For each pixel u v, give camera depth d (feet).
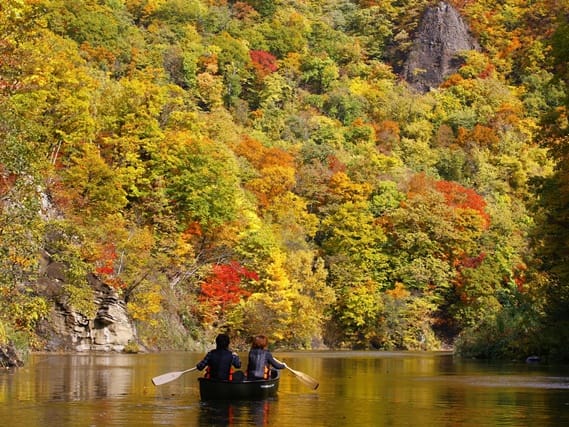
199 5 524.52
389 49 565.94
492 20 561.43
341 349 258.98
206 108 433.89
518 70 517.55
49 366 110.73
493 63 519.60
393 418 53.62
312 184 316.19
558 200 125.70
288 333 238.68
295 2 591.37
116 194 197.47
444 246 292.40
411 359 153.58
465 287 270.87
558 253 131.34
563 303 137.90
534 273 147.84
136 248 183.01
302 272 248.52
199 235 224.12
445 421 52.08
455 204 316.40
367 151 381.19
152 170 221.05
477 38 557.74
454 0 586.45
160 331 189.37
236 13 558.97
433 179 346.13
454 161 388.98
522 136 424.87
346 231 285.64
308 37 549.13
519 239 291.99
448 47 545.44
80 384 78.95
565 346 131.03
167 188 220.23
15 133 99.45
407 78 540.52
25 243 98.99
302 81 494.59
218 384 62.90
